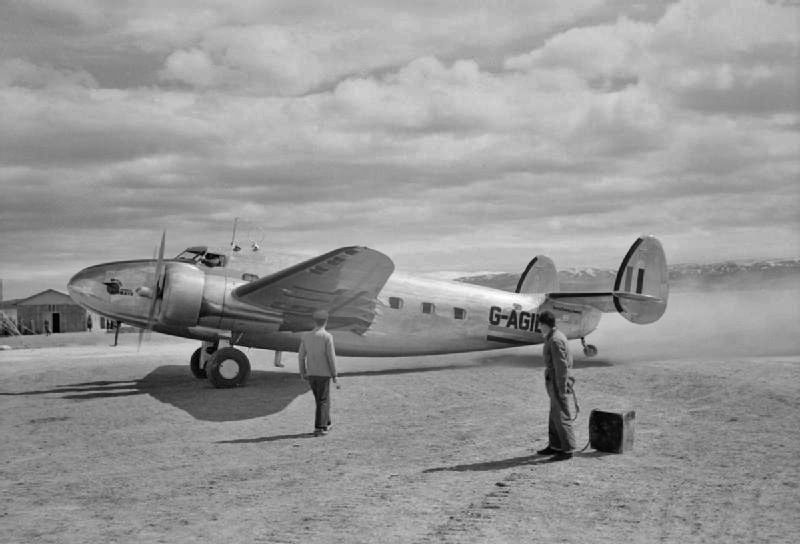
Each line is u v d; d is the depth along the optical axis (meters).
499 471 8.87
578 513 6.81
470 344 20.55
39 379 21.38
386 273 16.62
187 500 8.02
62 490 8.79
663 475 8.39
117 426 13.33
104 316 18.19
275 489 8.41
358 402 15.22
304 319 18.12
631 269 21.86
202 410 14.69
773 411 12.84
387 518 6.84
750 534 6.16
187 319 17.38
